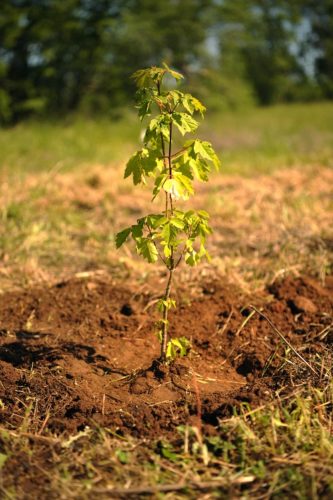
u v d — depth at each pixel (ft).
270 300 13.53
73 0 76.69
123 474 8.19
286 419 9.11
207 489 7.97
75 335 12.45
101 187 24.62
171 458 8.49
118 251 17.26
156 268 15.67
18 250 17.24
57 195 23.12
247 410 9.44
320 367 10.42
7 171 27.66
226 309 13.17
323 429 8.73
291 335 11.94
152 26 80.07
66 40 77.51
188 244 9.82
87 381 10.55
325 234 17.48
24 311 13.57
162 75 9.50
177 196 9.28
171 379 10.58
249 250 17.16
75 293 14.34
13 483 8.02
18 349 11.79
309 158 31.09
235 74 93.97
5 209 20.45
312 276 14.83
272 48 111.34
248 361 11.19
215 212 20.63
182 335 12.28
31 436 8.96
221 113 85.30
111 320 12.92
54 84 78.28
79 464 8.38
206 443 8.83
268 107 98.68
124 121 67.31
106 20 76.79
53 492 7.89
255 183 25.18
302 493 7.74
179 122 9.35
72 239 18.80
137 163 9.59
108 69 79.46
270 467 8.28
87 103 79.10
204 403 9.87
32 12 75.87
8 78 77.15
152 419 9.51
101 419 9.43
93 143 40.19
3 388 10.22
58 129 50.03
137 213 21.53
